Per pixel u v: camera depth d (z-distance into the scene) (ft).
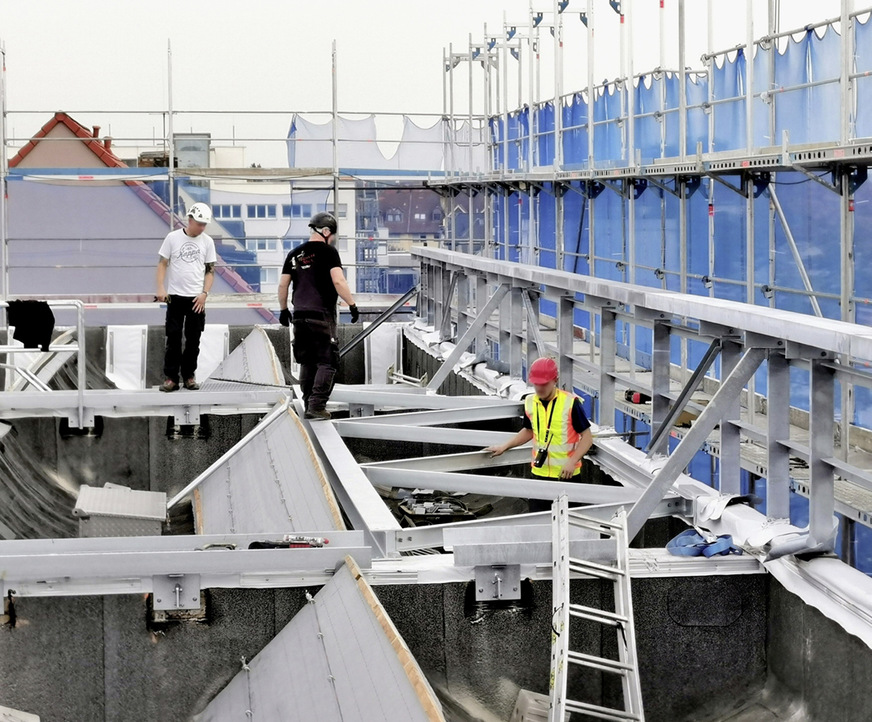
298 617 21.81
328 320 37.58
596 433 34.17
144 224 90.17
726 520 24.91
